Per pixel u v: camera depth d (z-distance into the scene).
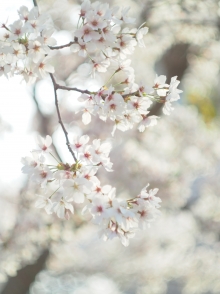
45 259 7.05
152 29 6.70
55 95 2.56
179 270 9.84
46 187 2.35
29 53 2.42
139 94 2.45
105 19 2.41
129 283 10.64
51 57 2.50
